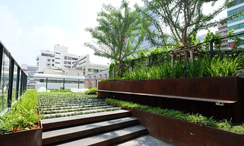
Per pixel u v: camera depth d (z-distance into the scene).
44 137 2.43
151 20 5.80
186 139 2.63
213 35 5.10
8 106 4.32
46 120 3.06
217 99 2.82
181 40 5.24
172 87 3.78
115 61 9.80
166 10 5.27
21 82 8.05
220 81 2.80
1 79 3.29
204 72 3.39
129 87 5.50
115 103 5.23
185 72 3.72
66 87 20.39
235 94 2.57
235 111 2.59
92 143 2.57
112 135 3.02
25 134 2.00
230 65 3.04
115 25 7.97
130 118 3.97
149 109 3.75
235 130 2.06
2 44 2.98
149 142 3.03
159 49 6.99
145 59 7.42
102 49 8.65
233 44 4.52
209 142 2.29
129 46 8.81
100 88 8.08
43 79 19.25
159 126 3.22
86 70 39.75
